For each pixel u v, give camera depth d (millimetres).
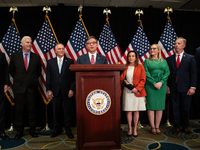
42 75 2986
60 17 3330
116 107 1415
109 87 1412
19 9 3324
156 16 3600
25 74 2443
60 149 2066
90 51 2207
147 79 2539
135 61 2498
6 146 2168
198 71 2721
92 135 1402
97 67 1354
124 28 3512
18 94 2414
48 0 3285
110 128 1419
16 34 2982
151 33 3549
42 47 3010
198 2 3449
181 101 2633
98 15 3457
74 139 2410
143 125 3186
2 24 3293
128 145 2176
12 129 2896
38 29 3354
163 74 2580
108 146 1412
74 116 3197
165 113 3441
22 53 2494
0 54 2432
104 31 3221
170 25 3287
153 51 2561
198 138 2428
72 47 3070
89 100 1378
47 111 3229
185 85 2559
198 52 2719
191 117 3551
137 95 2426
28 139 2422
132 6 3650
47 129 2908
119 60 3205
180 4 3568
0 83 2430
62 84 2449
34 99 2523
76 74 1376
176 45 2584
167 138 2432
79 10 3184
